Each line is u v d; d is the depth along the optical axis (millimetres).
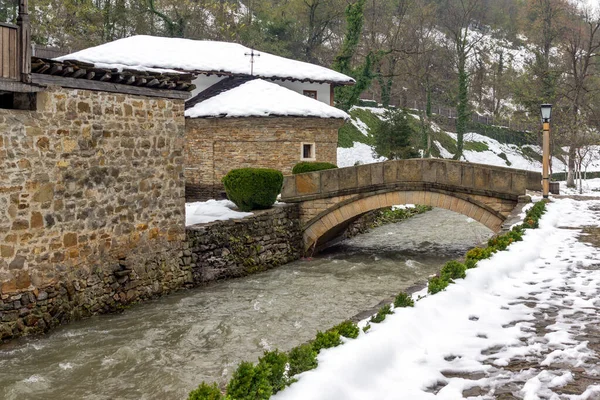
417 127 48938
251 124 23609
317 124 24484
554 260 9953
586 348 5785
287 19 51531
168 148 13711
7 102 10789
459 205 18109
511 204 17656
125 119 12430
